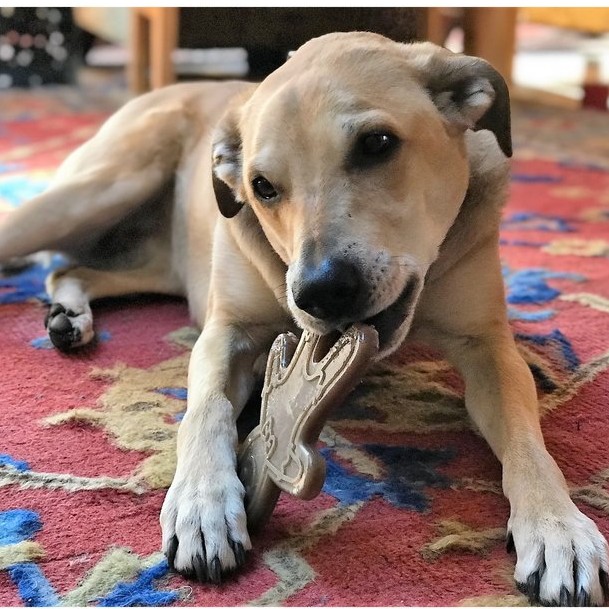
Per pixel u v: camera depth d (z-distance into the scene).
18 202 1.01
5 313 0.72
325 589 0.38
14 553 0.40
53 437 0.51
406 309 0.47
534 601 0.37
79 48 2.05
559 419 0.54
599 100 1.79
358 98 0.47
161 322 0.72
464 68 0.51
